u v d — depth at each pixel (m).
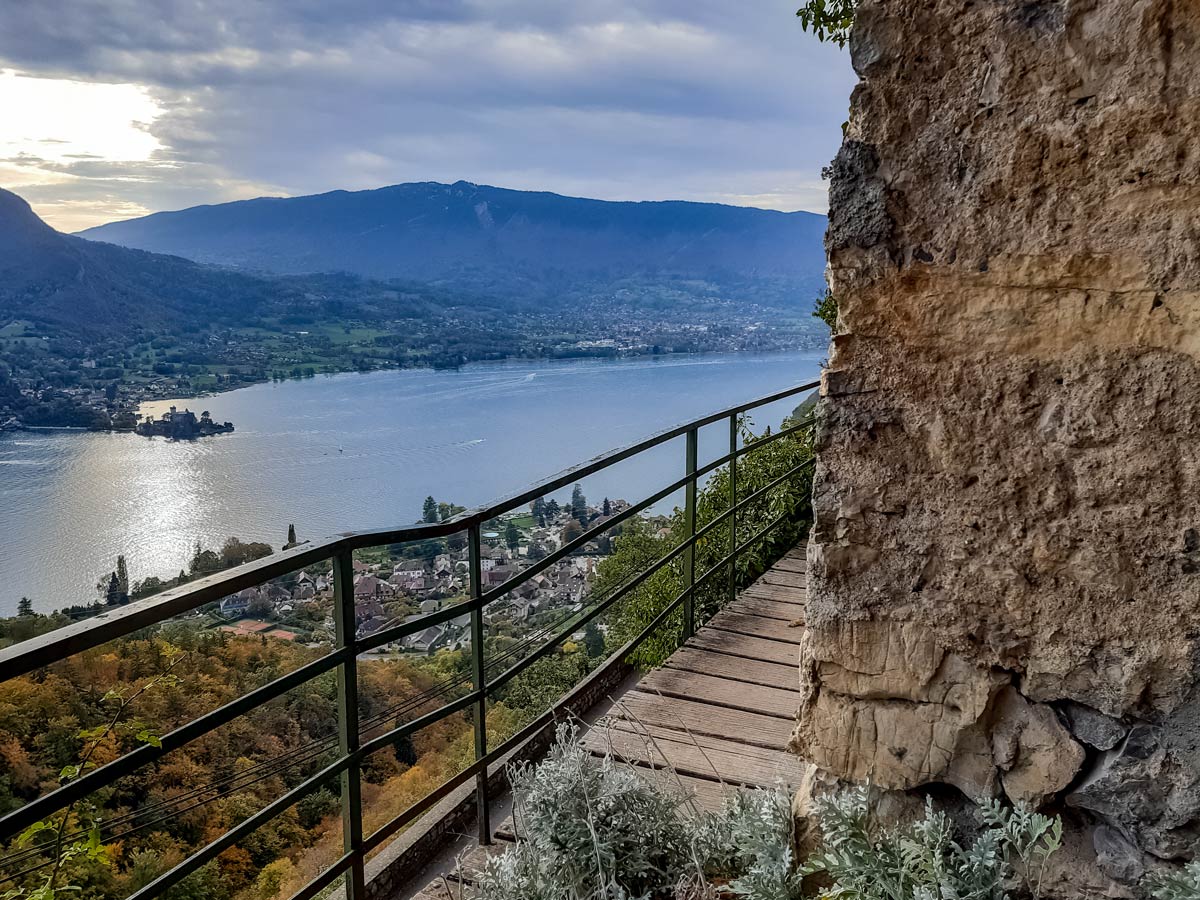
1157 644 1.38
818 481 1.64
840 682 1.67
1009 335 1.44
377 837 1.99
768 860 1.78
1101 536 1.41
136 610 1.30
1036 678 1.49
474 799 2.70
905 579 1.58
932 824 1.52
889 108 1.47
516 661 2.50
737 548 4.67
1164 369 1.33
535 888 1.94
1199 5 1.24
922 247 1.48
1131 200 1.32
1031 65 1.35
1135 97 1.29
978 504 1.50
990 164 1.40
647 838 2.07
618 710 3.25
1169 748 1.40
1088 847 1.50
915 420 1.54
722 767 2.81
